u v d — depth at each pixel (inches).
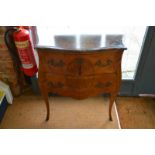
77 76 49.3
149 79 69.3
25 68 63.0
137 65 66.3
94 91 53.6
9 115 67.6
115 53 46.1
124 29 62.6
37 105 71.5
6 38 58.7
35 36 61.2
